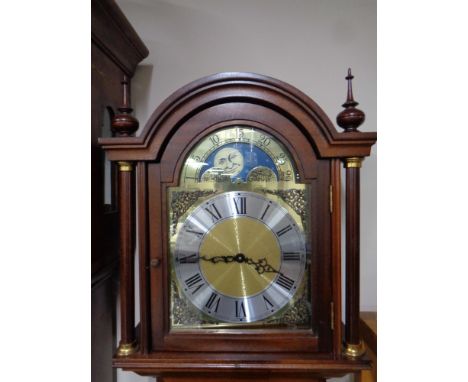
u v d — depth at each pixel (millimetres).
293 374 715
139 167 667
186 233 686
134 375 1023
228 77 648
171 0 1017
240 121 675
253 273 683
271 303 682
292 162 683
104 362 844
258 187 685
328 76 1021
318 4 1020
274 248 682
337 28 1020
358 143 631
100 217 811
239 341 673
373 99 1024
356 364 633
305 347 667
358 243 651
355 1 1018
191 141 677
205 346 675
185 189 688
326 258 667
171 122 659
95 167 780
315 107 639
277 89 646
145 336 664
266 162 687
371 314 1003
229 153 688
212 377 723
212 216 686
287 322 683
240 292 682
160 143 657
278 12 1018
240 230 683
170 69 1022
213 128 676
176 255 687
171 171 678
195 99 660
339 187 657
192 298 686
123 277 670
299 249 682
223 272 684
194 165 688
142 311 664
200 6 1016
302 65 1021
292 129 671
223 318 683
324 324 667
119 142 646
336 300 656
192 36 1021
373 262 1043
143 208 666
